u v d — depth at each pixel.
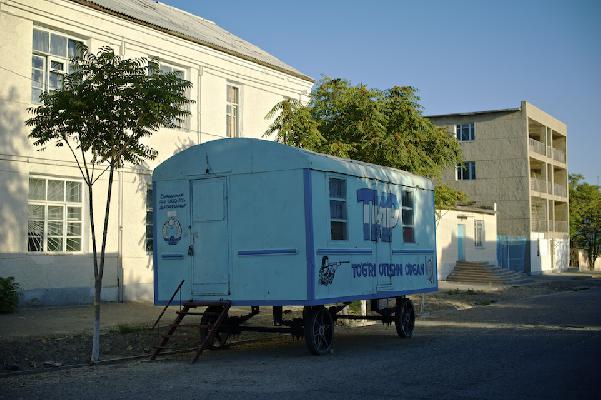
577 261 58.75
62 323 14.54
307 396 8.21
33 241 17.66
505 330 15.62
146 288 20.38
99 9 19.31
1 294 15.73
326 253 11.76
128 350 12.51
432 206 16.55
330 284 11.83
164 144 21.31
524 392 8.29
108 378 9.79
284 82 26.66
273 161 11.76
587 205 60.94
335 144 19.34
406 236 15.11
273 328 12.16
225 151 12.24
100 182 19.19
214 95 23.33
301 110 19.84
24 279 17.11
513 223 45.69
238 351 12.84
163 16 24.30
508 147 45.91
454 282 36.25
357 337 15.05
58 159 18.03
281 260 11.55
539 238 48.66
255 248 11.80
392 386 8.80
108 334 13.53
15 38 17.27
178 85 12.03
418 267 15.48
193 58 22.52
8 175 16.91
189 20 26.89
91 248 18.88
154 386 9.06
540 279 41.34
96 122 11.42
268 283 11.63
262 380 9.39
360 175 13.14
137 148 12.01
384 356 11.70
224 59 23.70
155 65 12.16
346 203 12.59
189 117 22.39
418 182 15.83
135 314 16.78
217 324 11.64
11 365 10.70
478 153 46.78
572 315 19.28
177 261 12.53
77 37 19.08
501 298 27.19
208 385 9.06
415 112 20.58
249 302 11.77
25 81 17.45
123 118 11.41
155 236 12.81
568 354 11.50
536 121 47.97
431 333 15.55
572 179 64.19
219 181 12.27
